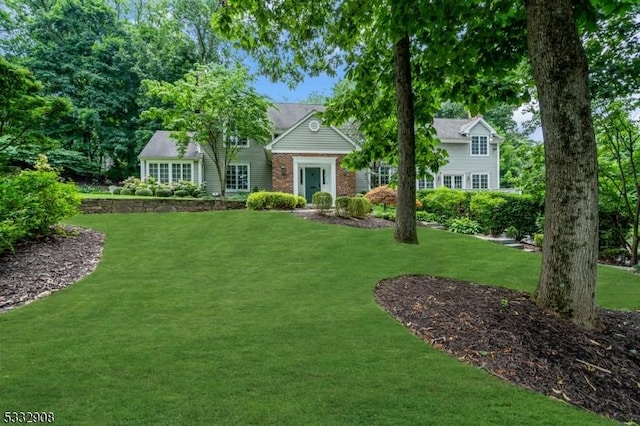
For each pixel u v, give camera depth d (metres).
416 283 5.55
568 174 4.09
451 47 6.22
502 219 12.74
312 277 6.00
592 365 3.32
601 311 4.65
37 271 6.07
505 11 5.78
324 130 19.14
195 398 2.60
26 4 28.50
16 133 10.55
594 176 4.10
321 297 5.04
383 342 3.61
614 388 3.04
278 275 6.14
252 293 5.24
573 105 4.06
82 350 3.38
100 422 2.32
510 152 17.39
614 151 9.54
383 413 2.45
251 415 2.40
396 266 6.60
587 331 3.89
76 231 8.84
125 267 6.61
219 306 4.70
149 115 17.39
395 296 5.01
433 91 8.51
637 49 7.22
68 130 25.72
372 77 8.72
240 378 2.89
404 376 2.96
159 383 2.80
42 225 7.84
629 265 9.51
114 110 27.45
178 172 21.88
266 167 22.58
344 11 6.83
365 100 9.17
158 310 4.54
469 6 5.69
